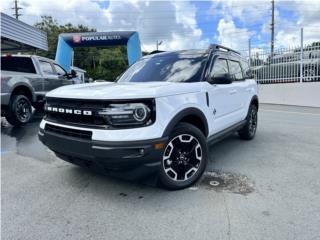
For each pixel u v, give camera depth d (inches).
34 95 319.6
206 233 102.7
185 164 141.3
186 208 121.0
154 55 202.7
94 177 156.0
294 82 578.9
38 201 128.6
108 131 117.4
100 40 562.9
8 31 422.6
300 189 138.8
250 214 115.2
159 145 122.3
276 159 186.7
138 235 102.2
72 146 125.5
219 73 175.8
